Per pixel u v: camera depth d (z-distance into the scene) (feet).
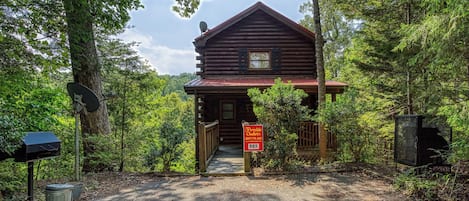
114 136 27.48
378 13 36.63
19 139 14.28
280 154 24.44
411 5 32.63
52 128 26.81
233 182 21.59
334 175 22.89
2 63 23.26
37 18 24.43
